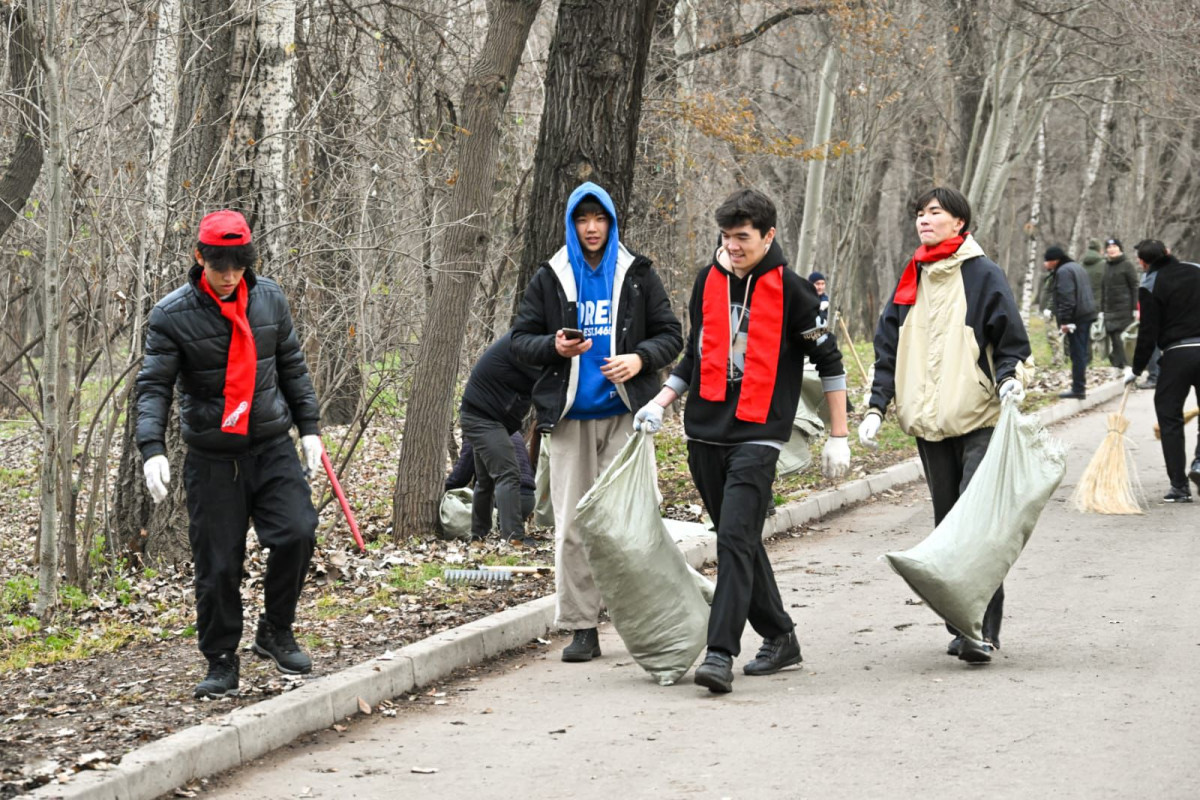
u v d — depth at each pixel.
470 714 9.80
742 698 9.80
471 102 17.33
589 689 10.34
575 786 8.02
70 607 14.91
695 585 10.47
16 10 15.82
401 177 19.53
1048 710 9.05
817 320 10.03
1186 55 33.84
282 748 9.05
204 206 16.88
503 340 16.12
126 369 16.00
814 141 32.59
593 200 10.85
